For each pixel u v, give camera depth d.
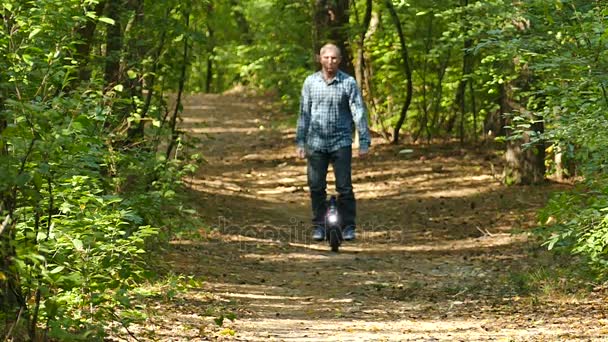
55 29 8.42
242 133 37.03
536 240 17.41
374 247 18.23
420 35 29.98
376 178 26.09
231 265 15.51
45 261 7.18
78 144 7.44
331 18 27.55
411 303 12.88
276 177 27.36
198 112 44.25
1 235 6.62
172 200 14.29
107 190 11.88
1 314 6.94
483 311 11.99
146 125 20.47
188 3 17.66
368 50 31.98
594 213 10.85
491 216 20.61
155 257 13.56
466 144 30.33
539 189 22.45
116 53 14.64
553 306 11.90
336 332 10.56
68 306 8.17
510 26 13.82
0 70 7.39
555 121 11.69
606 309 11.42
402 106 32.03
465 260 16.59
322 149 16.67
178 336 9.68
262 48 38.84
